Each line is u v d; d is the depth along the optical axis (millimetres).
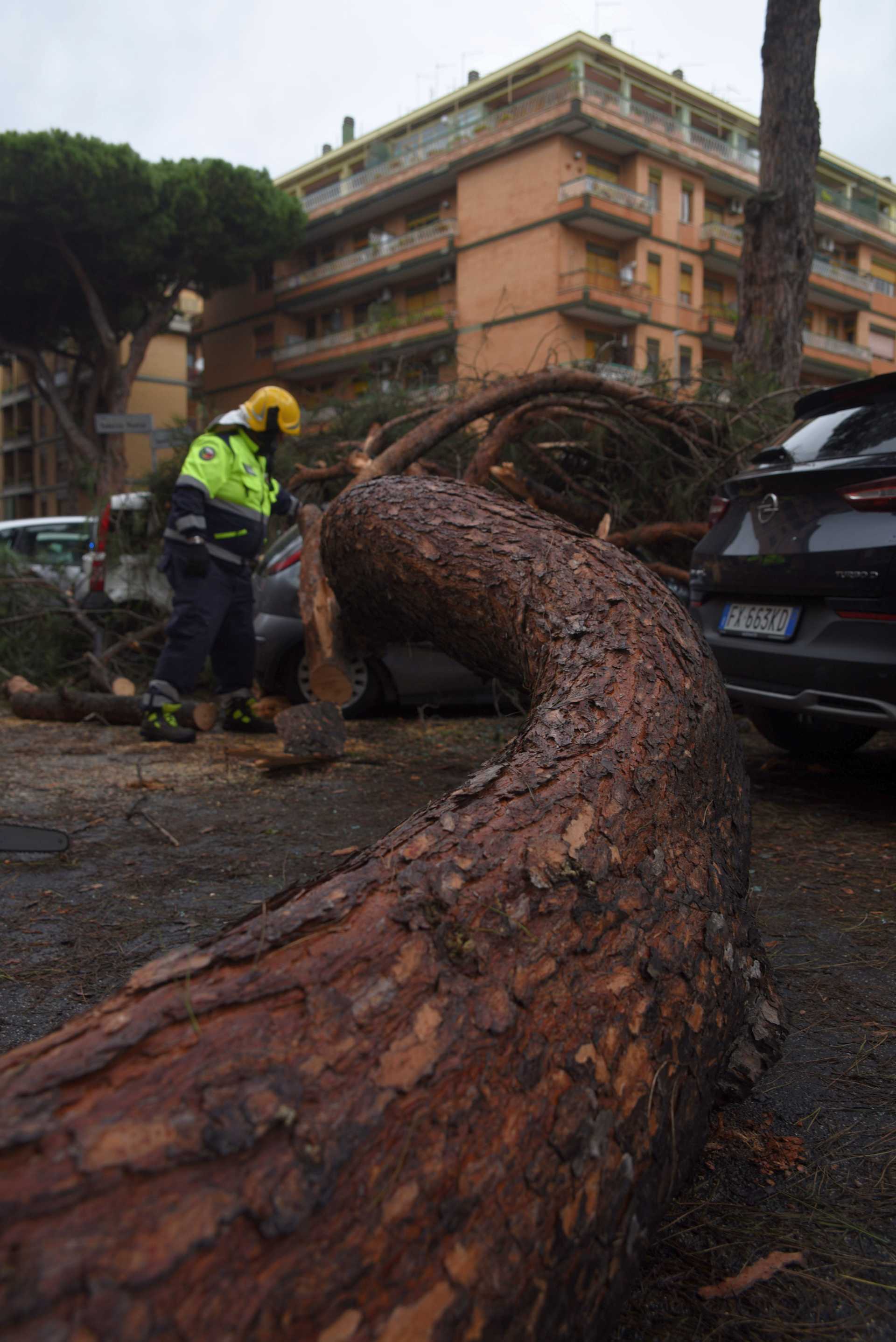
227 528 5148
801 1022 1970
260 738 5527
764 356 8531
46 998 2068
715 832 1724
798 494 3570
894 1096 1688
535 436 6273
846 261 46125
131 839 3342
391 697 5812
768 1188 1435
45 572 7824
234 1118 854
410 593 3035
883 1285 1236
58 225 26422
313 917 1146
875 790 4043
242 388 43688
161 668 5184
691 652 1994
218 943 1104
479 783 1505
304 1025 985
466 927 1181
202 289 32906
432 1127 963
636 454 5934
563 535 2611
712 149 36750
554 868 1322
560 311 31828
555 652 2059
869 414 3592
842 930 2453
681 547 5887
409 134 41531
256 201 31078
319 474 6406
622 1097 1159
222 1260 771
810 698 3500
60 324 31016
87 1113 834
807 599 3545
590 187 31141
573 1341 974
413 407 6863
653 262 34312
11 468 53500
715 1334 1149
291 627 5789
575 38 36438
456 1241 904
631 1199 1111
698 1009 1368
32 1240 721
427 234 35469
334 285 38938
